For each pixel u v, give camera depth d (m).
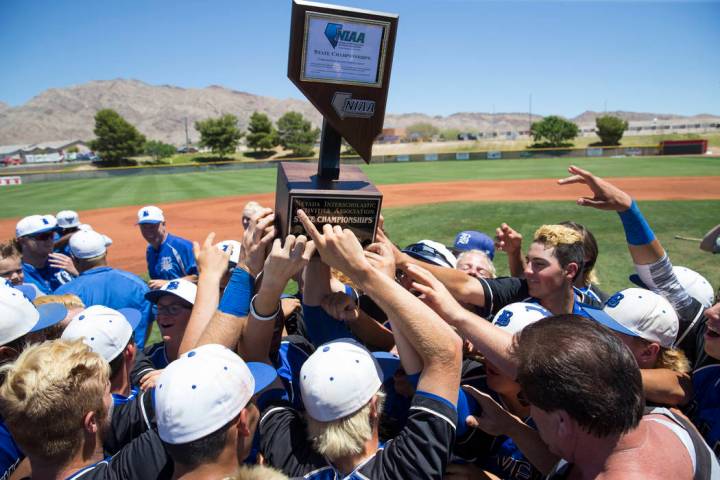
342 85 1.84
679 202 16.75
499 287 3.04
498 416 2.11
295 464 1.94
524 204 17.86
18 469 2.20
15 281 4.71
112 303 4.46
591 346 1.38
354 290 3.25
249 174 41.31
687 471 1.42
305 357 2.80
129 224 18.14
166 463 1.89
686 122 109.31
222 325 2.14
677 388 2.25
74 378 1.83
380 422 2.52
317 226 1.89
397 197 22.36
